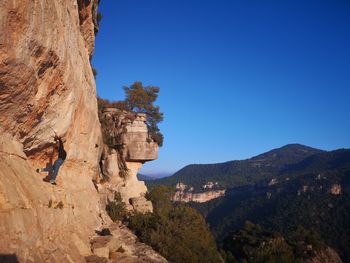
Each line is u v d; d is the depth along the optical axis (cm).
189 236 4006
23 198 1470
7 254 1219
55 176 1969
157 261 2681
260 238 7244
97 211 3120
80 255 1911
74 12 2233
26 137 1659
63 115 1938
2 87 1262
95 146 3123
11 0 1109
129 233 3453
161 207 5162
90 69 2880
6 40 1147
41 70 1477
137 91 5559
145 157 4981
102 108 5300
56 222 1803
